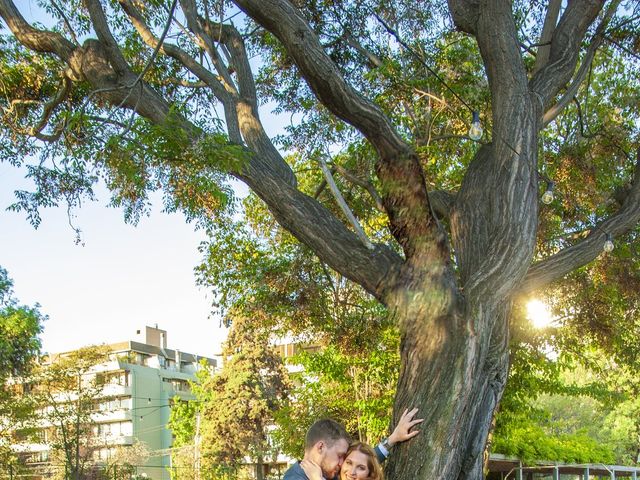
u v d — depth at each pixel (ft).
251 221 45.32
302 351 51.24
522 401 47.70
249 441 140.97
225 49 27.22
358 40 33.99
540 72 24.32
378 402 47.91
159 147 19.85
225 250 44.60
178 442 164.14
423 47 34.73
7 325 73.51
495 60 21.63
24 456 114.21
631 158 34.24
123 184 26.86
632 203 24.21
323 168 20.21
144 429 203.82
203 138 19.72
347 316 42.75
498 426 46.44
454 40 35.47
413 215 18.10
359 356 44.68
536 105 22.11
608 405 51.80
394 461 17.48
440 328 17.80
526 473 95.71
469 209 21.15
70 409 100.12
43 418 93.35
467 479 18.71
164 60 33.42
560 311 40.88
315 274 41.75
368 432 49.55
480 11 22.25
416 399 17.63
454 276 18.45
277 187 20.25
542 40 25.70
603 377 49.98
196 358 249.96
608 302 39.63
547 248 36.65
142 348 224.74
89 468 104.73
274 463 166.30
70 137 26.21
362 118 17.84
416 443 17.25
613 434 119.14
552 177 36.24
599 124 36.17
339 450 14.75
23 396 89.25
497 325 20.12
